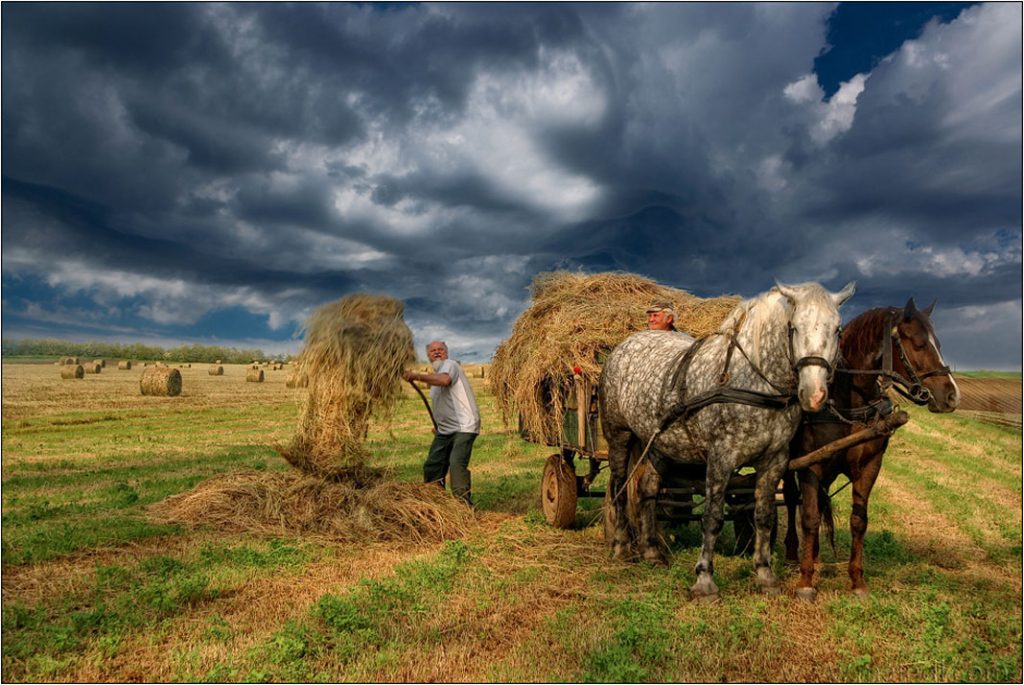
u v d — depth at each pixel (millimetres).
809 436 5883
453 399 8969
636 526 7195
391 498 8109
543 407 8555
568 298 8594
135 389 35938
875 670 4551
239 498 8266
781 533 8352
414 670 4445
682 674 4418
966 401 22719
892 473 12844
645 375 6609
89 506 8914
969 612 5504
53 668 4387
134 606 5391
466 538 7797
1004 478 12375
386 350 8383
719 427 5699
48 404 26516
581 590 6000
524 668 4469
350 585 6059
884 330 5559
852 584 5910
